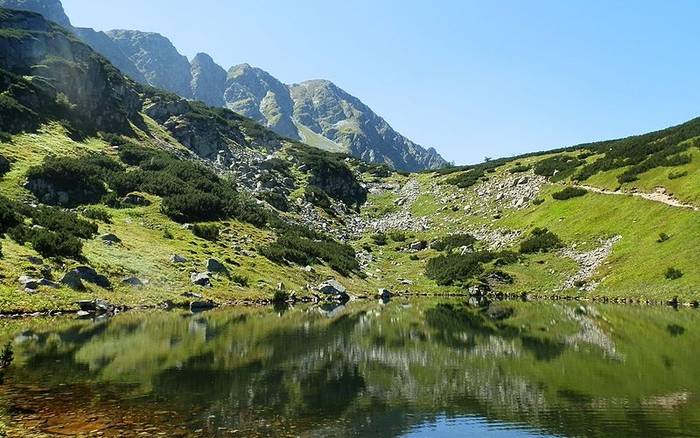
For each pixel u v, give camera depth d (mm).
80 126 131625
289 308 77000
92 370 32406
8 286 55531
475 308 79438
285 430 22797
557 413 25859
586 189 127438
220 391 28938
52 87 131500
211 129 175625
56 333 44875
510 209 143750
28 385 28250
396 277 117750
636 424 24062
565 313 69312
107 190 102688
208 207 109000
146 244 84062
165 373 32781
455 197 168500
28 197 89562
